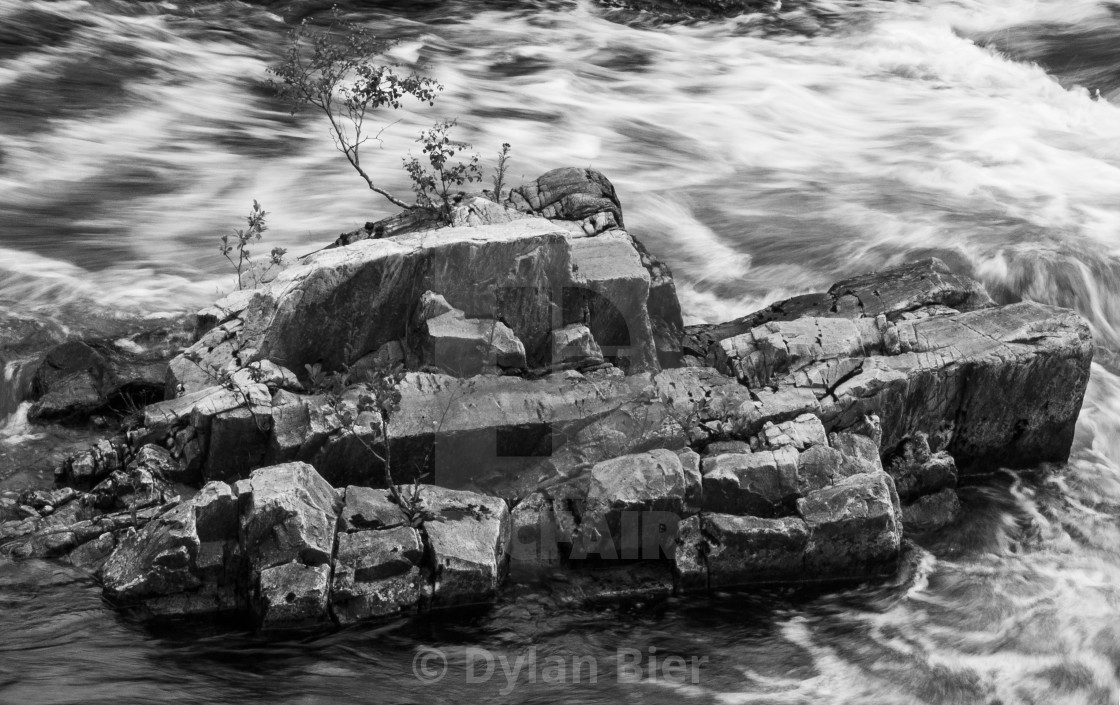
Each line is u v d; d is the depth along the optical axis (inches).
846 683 344.5
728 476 387.9
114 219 617.0
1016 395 443.5
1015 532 420.8
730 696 335.9
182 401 403.2
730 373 446.0
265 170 692.1
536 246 419.5
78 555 367.6
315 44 536.1
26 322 499.2
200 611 352.8
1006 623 372.8
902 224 647.8
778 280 591.8
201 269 565.6
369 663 339.0
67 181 660.7
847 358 439.2
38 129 722.8
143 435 397.7
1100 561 406.3
